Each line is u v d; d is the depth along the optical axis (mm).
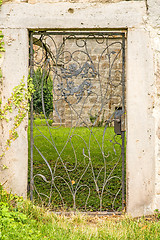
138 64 3697
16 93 3717
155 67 3709
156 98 3727
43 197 4562
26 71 3738
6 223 2953
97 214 3854
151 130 3729
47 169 6164
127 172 3748
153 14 3674
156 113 3730
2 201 3514
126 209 3803
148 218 3625
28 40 3783
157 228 3176
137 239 2938
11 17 3699
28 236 2799
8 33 3707
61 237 2926
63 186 5152
